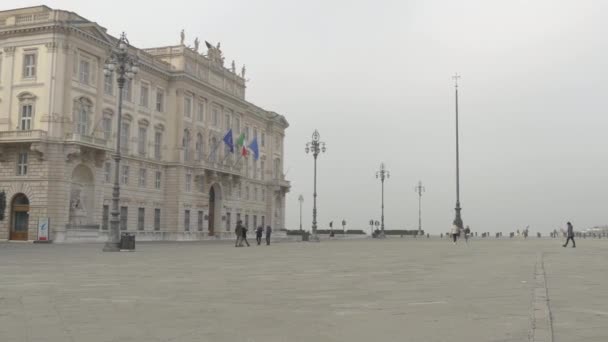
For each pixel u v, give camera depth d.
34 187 52.91
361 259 28.61
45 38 53.75
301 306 11.55
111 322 9.60
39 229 51.03
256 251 38.59
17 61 54.72
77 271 19.83
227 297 12.93
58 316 10.16
